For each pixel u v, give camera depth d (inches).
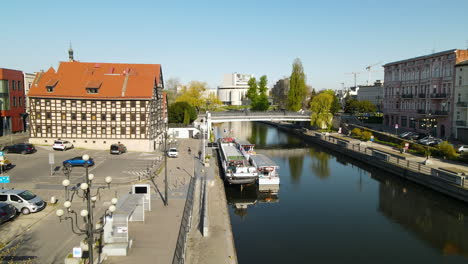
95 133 1756.9
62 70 1852.9
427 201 1250.0
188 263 647.1
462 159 1502.2
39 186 1066.1
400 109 2630.4
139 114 1750.7
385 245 879.7
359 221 1045.8
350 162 1958.7
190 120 2834.6
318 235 938.7
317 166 1841.8
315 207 1176.2
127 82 1784.0
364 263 782.5
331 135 2709.2
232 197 1295.5
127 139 1763.0
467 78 1921.8
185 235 713.6
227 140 2065.7
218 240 757.9
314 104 2901.1
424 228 996.6
